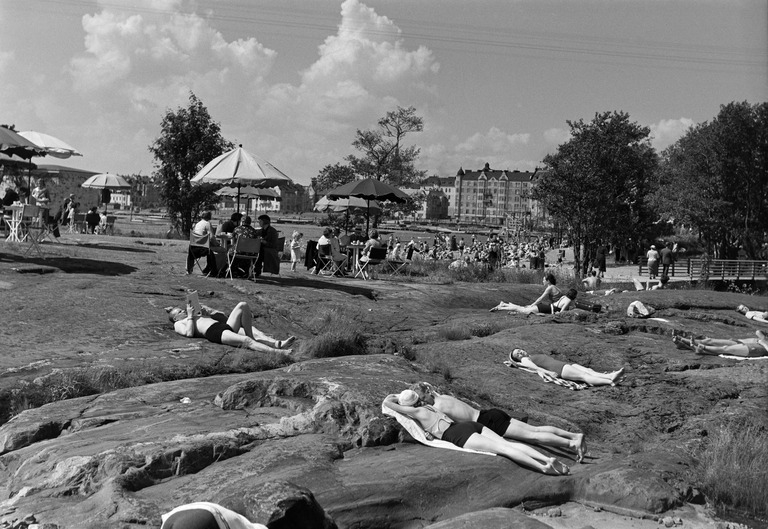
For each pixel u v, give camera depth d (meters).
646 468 5.81
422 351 10.30
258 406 6.68
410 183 59.12
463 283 20.38
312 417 6.15
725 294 18.27
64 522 4.38
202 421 6.13
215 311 10.38
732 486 5.61
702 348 11.22
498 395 8.16
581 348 10.97
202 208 41.59
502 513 4.50
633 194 53.09
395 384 6.88
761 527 5.12
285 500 4.17
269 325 11.67
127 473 4.89
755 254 53.44
